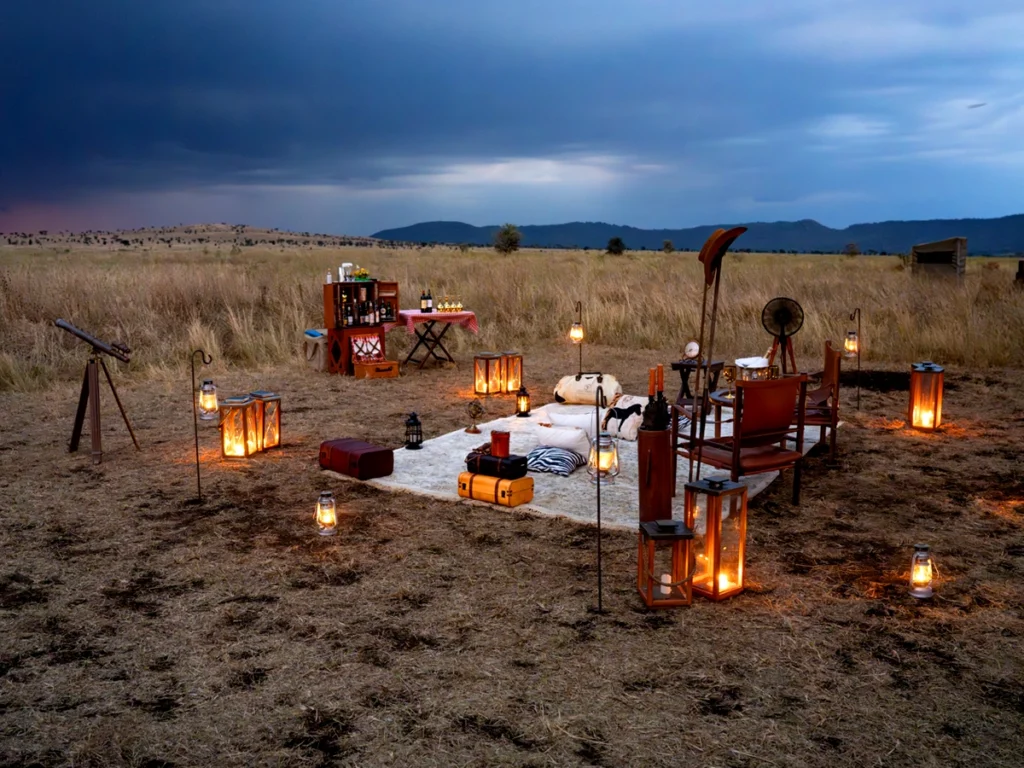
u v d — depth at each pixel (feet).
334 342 40.63
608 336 50.60
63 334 43.29
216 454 25.82
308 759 10.43
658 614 14.55
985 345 41.86
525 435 27.76
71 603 15.20
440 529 19.01
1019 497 21.30
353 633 13.91
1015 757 10.37
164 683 12.34
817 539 18.34
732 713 11.37
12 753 10.62
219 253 162.50
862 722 11.16
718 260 19.16
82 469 24.21
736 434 18.63
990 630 13.91
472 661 12.89
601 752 10.50
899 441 27.27
